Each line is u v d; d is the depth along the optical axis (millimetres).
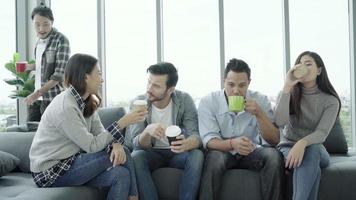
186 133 2172
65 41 2775
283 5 3561
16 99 3365
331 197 1961
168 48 3666
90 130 1886
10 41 3568
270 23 3615
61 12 3689
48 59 2768
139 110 1771
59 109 1644
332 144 2537
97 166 1670
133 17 3674
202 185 1841
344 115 3625
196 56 3639
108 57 3686
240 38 3623
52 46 2766
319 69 2055
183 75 3650
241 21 3621
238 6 3621
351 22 3562
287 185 1920
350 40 3602
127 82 3689
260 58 3617
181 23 3648
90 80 1736
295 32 3619
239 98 1818
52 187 1687
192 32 3645
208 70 3627
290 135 2137
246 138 1967
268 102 2209
